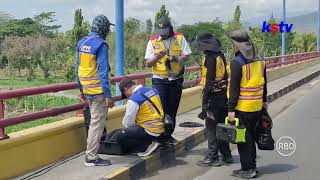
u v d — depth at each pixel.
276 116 11.66
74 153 6.75
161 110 6.79
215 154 6.93
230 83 6.04
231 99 6.03
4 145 5.50
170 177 6.40
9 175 5.58
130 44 38.50
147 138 6.72
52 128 6.31
